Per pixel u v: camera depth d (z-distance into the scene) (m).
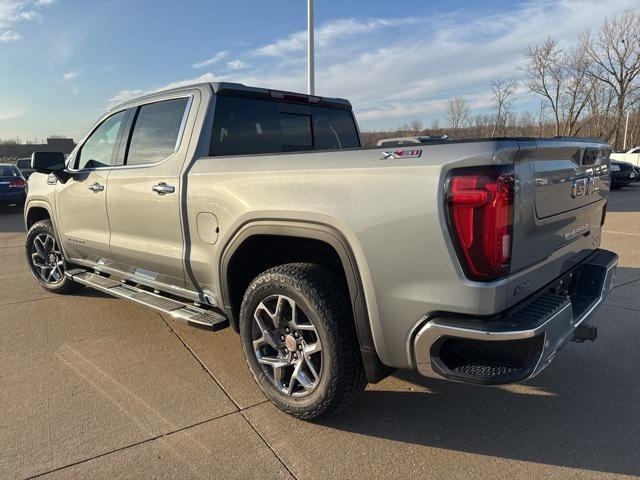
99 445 2.58
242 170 2.83
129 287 4.06
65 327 4.26
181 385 3.22
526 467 2.39
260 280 2.75
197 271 3.20
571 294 2.93
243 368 3.46
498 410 2.91
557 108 38.38
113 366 3.50
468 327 2.07
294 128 3.92
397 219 2.19
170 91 3.57
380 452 2.52
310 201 2.49
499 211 2.01
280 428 2.73
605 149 3.06
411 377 3.33
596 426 2.73
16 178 14.52
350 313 2.52
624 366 3.43
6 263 7.09
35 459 2.47
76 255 4.66
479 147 2.03
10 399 3.04
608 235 8.48
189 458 2.47
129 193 3.63
